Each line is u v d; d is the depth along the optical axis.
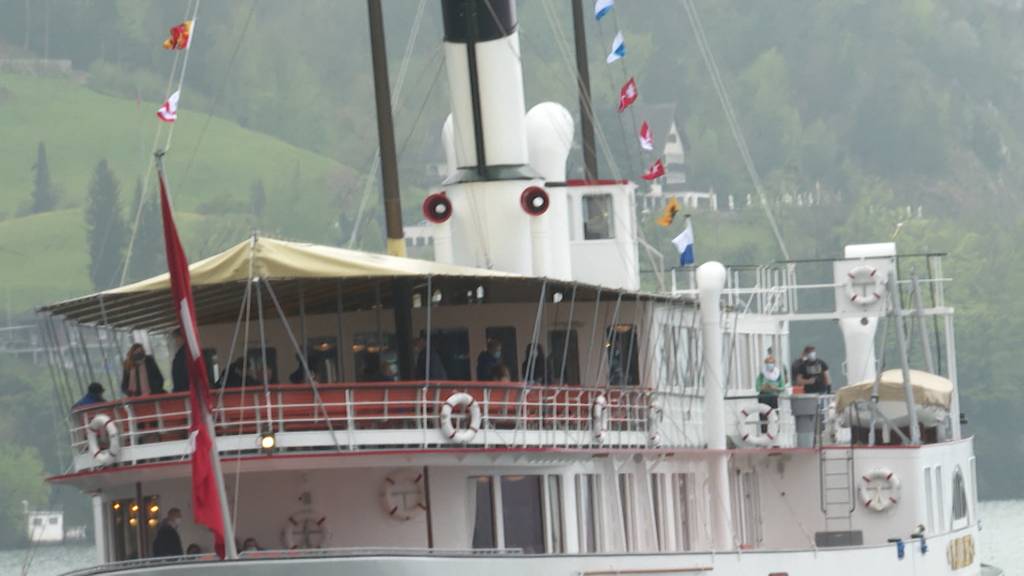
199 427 82.94
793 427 126.00
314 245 88.06
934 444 129.12
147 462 86.94
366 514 88.81
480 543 90.00
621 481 102.06
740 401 120.56
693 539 112.06
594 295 104.06
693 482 113.31
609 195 114.44
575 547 95.06
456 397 86.81
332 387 85.38
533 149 108.81
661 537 106.88
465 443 86.88
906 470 124.75
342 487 88.88
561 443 93.38
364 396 85.62
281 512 88.88
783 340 137.75
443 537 88.94
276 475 88.94
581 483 96.69
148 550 92.06
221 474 83.44
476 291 100.62
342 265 85.25
